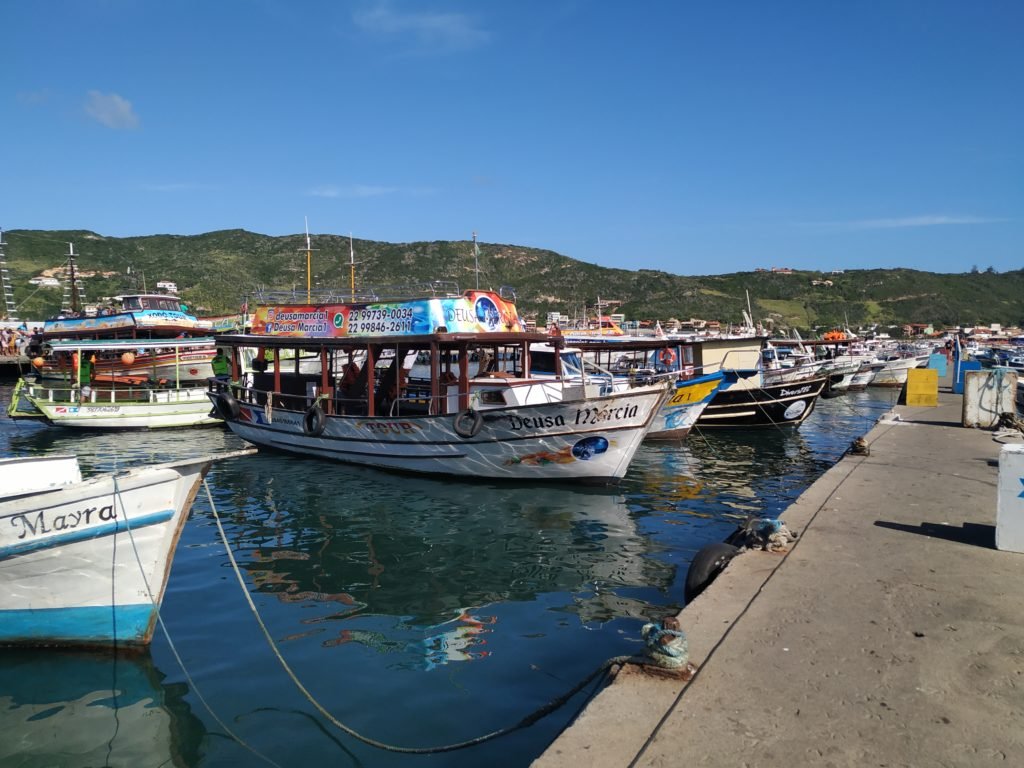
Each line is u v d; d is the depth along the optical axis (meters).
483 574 10.75
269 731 6.33
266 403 20.94
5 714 6.64
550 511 14.38
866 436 16.59
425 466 17.23
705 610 6.04
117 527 7.51
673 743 4.07
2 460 8.38
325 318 18.77
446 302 16.81
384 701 6.83
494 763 5.75
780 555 7.56
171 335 36.84
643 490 16.39
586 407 15.20
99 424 27.11
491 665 7.60
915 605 6.09
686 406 23.47
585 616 9.02
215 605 9.43
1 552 7.18
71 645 7.77
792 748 4.02
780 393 25.92
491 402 17.61
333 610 9.29
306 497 15.59
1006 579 6.71
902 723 4.26
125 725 6.44
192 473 8.03
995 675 4.85
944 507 9.57
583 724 4.30
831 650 5.24
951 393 29.12
